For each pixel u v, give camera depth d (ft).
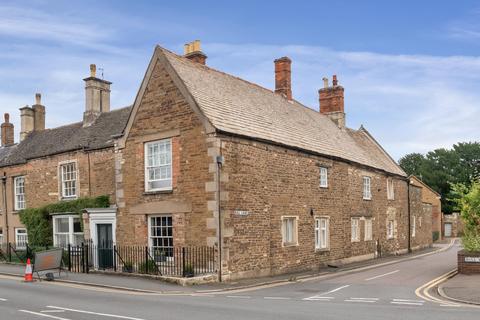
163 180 67.10
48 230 87.25
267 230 67.97
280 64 100.89
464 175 258.16
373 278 65.82
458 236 231.50
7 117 121.70
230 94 75.56
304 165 78.23
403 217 125.80
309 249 77.97
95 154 81.82
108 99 97.09
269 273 67.67
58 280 60.18
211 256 60.13
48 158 90.33
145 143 69.26
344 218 90.74
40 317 35.47
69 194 86.84
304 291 52.70
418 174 271.28
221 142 61.62
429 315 36.50
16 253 82.53
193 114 63.57
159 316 35.65
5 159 105.70
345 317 35.40
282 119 83.25
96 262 72.59
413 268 80.12
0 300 44.27
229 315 36.06
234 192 62.69
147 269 62.54
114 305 41.29
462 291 49.42
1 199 101.65
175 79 65.98
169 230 65.92
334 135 102.42
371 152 119.14
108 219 72.84
